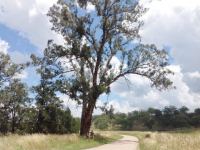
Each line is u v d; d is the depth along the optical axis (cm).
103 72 4703
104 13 4691
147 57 4862
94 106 4728
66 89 4544
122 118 18225
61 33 4653
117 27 4728
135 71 4875
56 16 4616
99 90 4531
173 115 17825
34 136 3011
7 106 6047
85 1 4547
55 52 4672
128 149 3106
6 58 6228
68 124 5356
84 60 4650
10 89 6125
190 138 2995
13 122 6012
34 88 4975
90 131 4884
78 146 3144
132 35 4766
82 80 4528
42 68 4731
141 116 18538
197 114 17338
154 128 17575
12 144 2434
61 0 4578
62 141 3241
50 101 5053
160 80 4894
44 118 5091
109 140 4866
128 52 4834
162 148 2616
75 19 4625
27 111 5472
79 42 4641
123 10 4709
